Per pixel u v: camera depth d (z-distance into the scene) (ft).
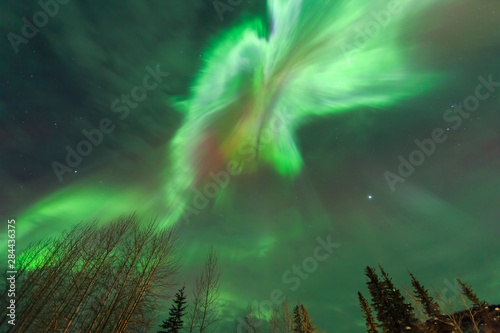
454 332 66.90
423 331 65.46
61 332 52.16
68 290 59.88
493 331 65.00
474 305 76.33
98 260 66.03
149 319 67.00
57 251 67.36
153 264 70.85
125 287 63.10
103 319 56.44
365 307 83.41
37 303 56.03
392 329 67.92
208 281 86.33
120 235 73.41
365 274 81.00
